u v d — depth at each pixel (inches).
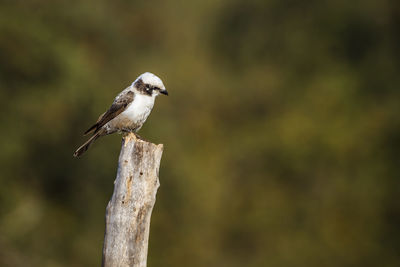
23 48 634.2
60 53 651.5
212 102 938.1
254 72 976.3
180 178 707.4
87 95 651.5
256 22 1023.6
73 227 639.8
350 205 820.0
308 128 866.1
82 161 639.1
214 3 1063.6
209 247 748.6
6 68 629.9
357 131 862.5
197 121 898.1
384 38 965.8
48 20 692.7
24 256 609.0
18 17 650.2
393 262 789.2
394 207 823.1
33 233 621.3
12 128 621.3
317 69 964.6
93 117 642.2
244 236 796.0
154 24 951.6
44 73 644.7
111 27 757.9
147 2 956.6
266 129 896.3
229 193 825.5
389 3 963.3
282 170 849.5
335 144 844.6
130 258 247.4
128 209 249.8
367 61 959.0
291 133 864.3
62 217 641.0
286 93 946.1
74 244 637.9
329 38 976.3
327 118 883.4
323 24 984.9
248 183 845.2
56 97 644.1
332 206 820.0
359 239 796.0
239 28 1024.9
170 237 697.0
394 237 806.5
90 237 640.4
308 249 782.5
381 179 830.5
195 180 767.7
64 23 709.9
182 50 980.6
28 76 637.9
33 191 634.8
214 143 882.1
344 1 982.4
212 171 825.5
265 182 840.3
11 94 632.4
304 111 898.7
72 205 645.3
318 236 800.3
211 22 1042.1
